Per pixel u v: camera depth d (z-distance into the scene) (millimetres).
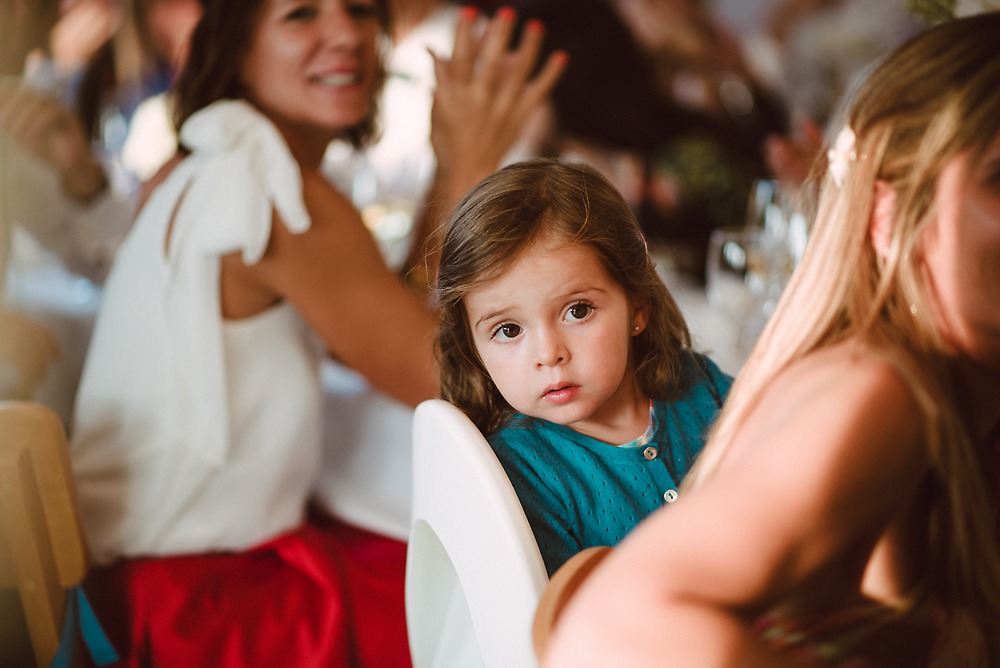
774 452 508
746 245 1478
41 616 1061
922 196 574
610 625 475
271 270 1322
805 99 2996
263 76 1457
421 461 852
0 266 1517
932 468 588
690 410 957
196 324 1302
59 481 1113
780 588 490
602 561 669
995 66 564
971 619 632
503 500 711
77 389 1840
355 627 1273
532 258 797
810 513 488
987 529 580
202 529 1327
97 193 2105
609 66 2311
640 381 922
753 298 1462
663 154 2189
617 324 825
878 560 644
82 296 2031
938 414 535
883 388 529
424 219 1654
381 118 1760
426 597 938
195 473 1312
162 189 1395
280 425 1348
